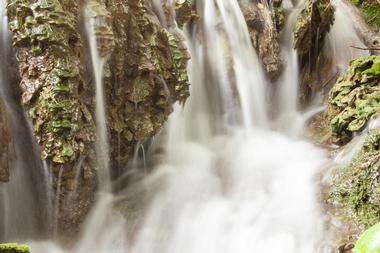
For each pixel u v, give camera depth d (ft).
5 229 13.87
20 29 13.47
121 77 16.30
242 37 23.15
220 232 15.10
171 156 19.40
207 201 16.79
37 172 14.17
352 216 14.05
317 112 23.91
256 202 16.42
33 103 13.51
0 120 13.17
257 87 23.50
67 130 13.35
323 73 26.30
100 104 15.60
